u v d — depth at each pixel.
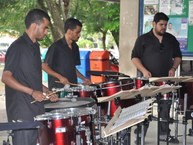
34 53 3.74
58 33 11.75
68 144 3.47
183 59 7.45
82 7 15.76
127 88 4.89
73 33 5.01
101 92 4.80
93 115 3.69
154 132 6.44
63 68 4.95
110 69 10.67
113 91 4.78
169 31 7.49
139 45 5.64
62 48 4.96
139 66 5.50
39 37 3.77
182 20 7.41
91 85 4.89
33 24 3.72
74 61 5.13
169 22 7.47
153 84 4.95
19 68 3.69
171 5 7.45
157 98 4.29
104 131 2.72
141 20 7.67
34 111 3.75
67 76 4.98
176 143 5.81
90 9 15.81
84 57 10.69
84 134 3.55
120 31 7.86
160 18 5.53
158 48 5.58
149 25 7.63
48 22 3.77
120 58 7.88
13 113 3.78
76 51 5.26
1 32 16.30
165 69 5.61
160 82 4.94
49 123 3.45
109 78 5.71
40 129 3.42
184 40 7.43
